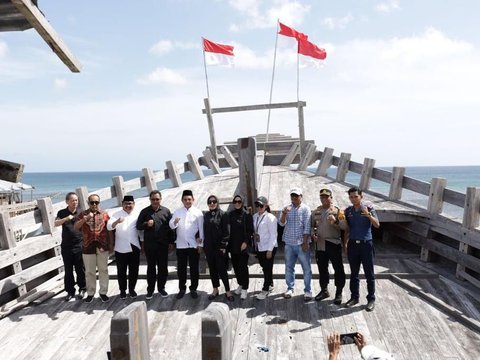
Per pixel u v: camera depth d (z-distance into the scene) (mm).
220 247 6059
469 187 6492
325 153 12508
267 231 6176
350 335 2971
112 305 6156
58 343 5020
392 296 6227
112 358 2609
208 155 14570
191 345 4879
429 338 4926
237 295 6406
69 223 6328
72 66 3906
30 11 3158
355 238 5758
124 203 6293
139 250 6406
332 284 6801
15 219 6516
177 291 6656
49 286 6840
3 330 5398
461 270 6691
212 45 14258
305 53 13938
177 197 10336
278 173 13086
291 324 5371
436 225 7375
